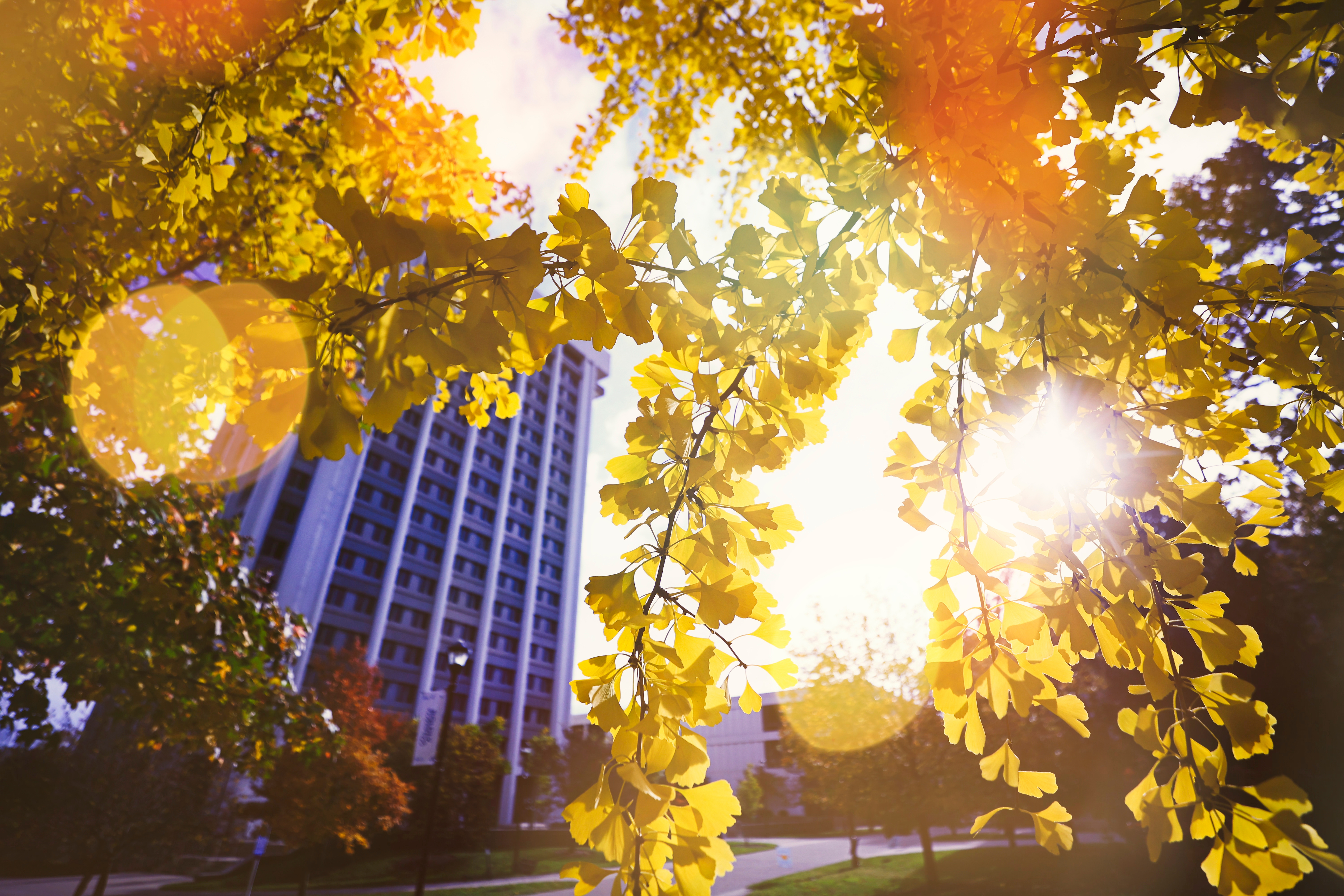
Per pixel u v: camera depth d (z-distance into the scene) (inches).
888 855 836.6
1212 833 39.2
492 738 1119.6
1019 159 37.4
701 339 41.6
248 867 959.0
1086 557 51.4
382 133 125.0
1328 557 245.4
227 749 229.6
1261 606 291.7
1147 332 44.0
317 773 619.2
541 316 34.7
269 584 222.4
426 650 1491.1
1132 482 43.2
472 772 1036.5
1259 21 33.9
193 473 176.7
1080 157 38.5
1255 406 45.5
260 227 126.6
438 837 973.2
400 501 1567.4
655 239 37.9
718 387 46.7
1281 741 280.7
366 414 31.9
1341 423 43.1
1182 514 45.1
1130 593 44.1
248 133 108.3
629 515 40.8
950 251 41.1
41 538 139.1
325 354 32.1
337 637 1350.9
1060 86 36.6
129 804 549.0
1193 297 39.6
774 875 737.0
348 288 31.1
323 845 933.2
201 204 98.7
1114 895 335.6
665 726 37.2
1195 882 310.8
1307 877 241.4
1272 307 41.2
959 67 37.4
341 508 1432.1
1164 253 38.9
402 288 31.4
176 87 74.8
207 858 941.2
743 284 40.3
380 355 31.6
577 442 2186.3
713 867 35.7
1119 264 39.8
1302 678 276.7
